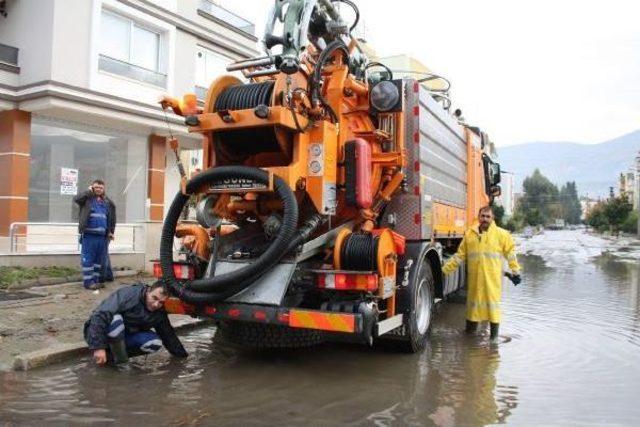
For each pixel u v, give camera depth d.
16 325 6.54
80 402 4.45
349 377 5.38
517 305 10.04
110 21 14.63
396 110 6.31
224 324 5.90
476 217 10.48
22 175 13.16
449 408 4.56
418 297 6.44
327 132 5.52
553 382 5.36
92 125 14.79
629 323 8.38
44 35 12.95
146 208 16.16
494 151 12.77
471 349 6.68
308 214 5.68
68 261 11.25
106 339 5.33
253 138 5.55
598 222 78.56
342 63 6.07
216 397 4.68
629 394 5.03
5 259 10.37
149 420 4.12
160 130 15.67
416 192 6.68
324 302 5.46
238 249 5.72
